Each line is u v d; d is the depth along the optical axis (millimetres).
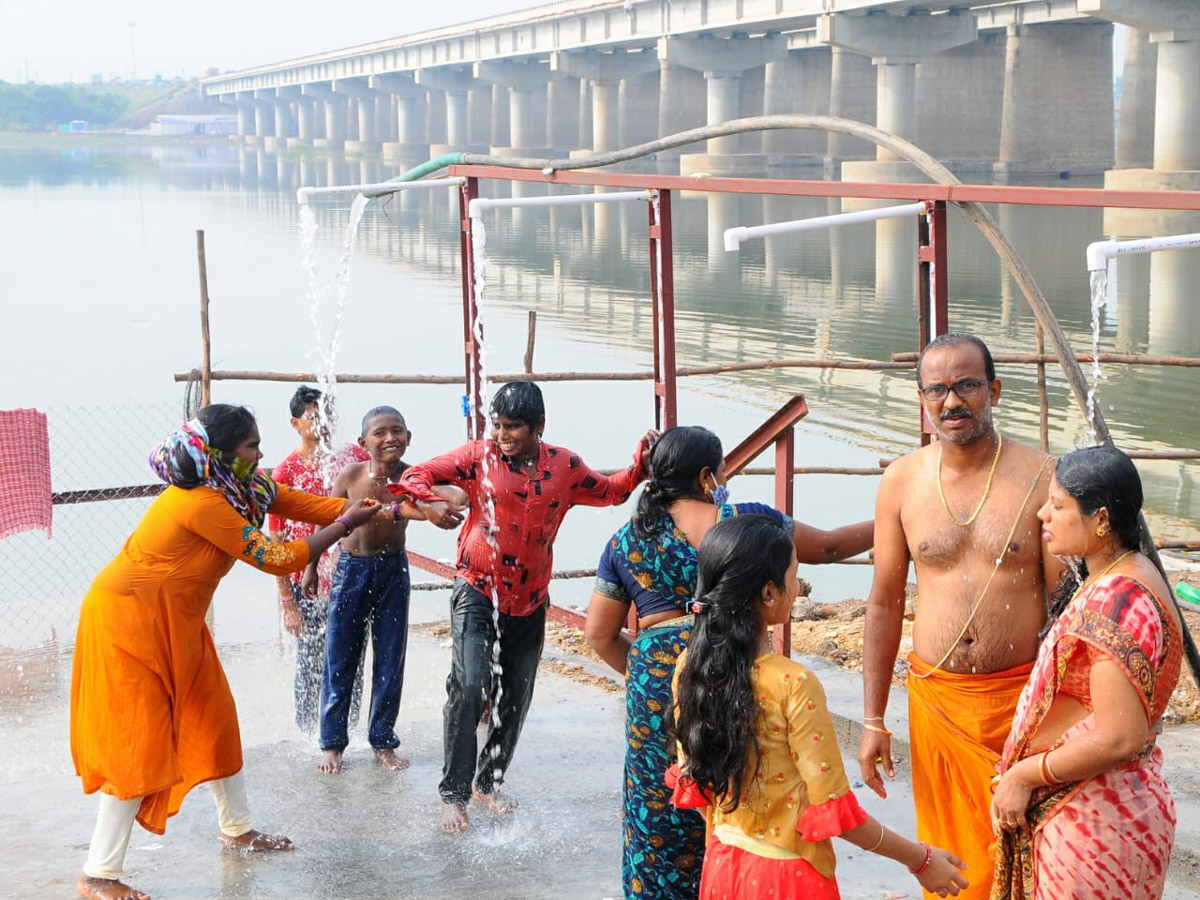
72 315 27703
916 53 58219
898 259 34625
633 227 47094
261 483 4465
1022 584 3639
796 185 5492
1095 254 3957
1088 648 3051
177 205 66062
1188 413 16406
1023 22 59094
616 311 26391
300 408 6012
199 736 4453
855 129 5484
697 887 3748
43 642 7551
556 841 4746
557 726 5891
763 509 3701
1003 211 45562
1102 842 3068
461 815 4852
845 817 2979
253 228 50688
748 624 3053
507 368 19891
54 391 18891
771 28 66000
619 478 4891
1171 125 46469
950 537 3697
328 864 4578
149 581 4191
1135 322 22906
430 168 7738
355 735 5895
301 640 5781
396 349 22531
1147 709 2979
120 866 4301
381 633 5453
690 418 16312
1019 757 3217
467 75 107688
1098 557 3107
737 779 3037
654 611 3689
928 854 3146
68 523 10906
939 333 5246
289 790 5254
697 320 24859
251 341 23875
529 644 4945
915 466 3846
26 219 56312
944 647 3703
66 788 5227
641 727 3650
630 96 91375
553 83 96250
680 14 68000
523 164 7156
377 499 5309
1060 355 4574
